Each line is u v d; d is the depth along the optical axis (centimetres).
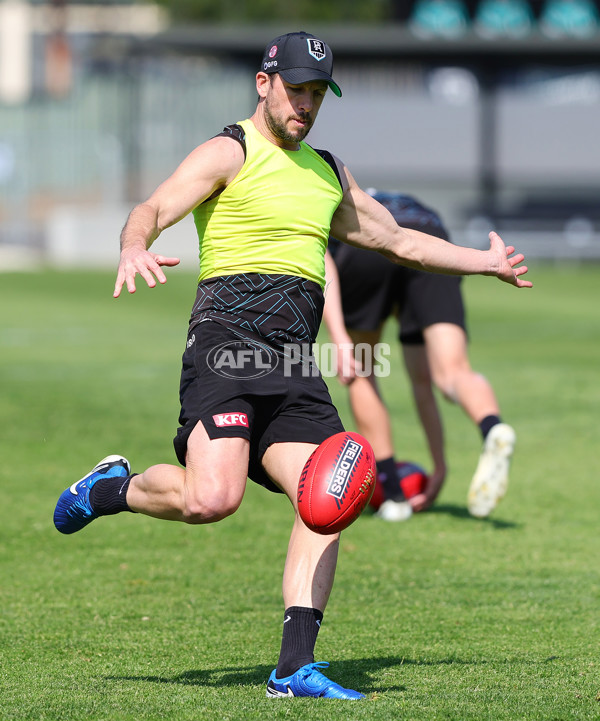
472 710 1220
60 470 2964
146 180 14888
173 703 1256
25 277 10494
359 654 1559
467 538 2356
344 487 1282
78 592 1923
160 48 14688
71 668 1490
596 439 3525
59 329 6956
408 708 1227
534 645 1602
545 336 6881
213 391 1336
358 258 2505
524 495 2788
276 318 1375
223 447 1309
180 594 1917
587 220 14700
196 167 1350
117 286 1234
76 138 14875
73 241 13238
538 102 14850
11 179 14850
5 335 6600
